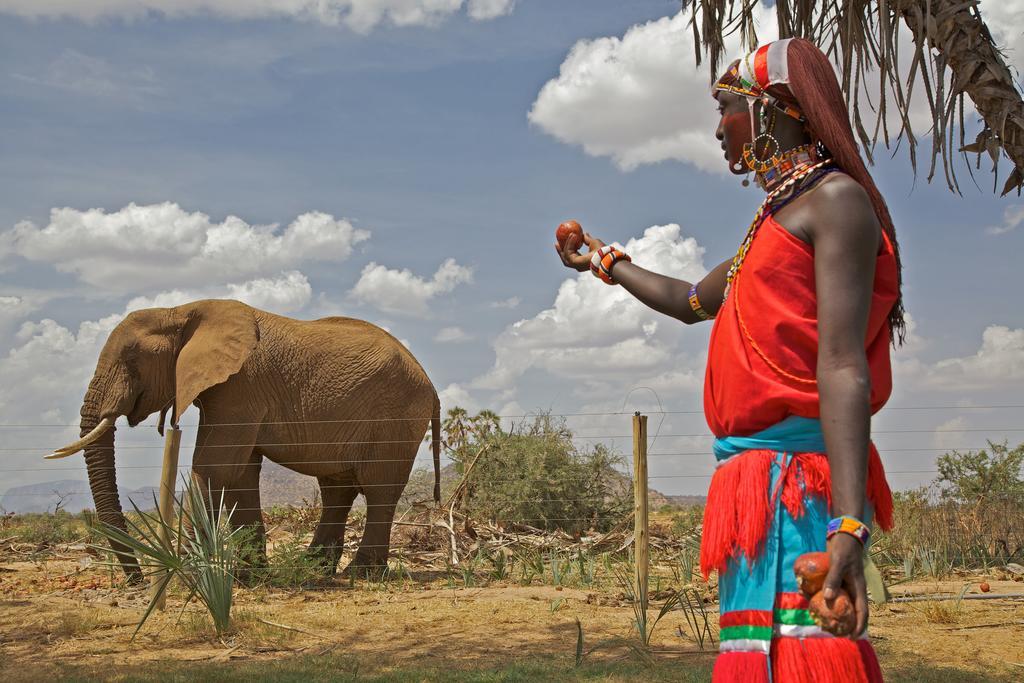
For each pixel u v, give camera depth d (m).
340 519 11.66
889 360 2.06
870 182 2.06
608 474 14.69
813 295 2.00
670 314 2.77
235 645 6.92
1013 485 12.56
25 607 8.22
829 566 1.79
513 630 7.46
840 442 1.86
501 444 14.00
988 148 5.06
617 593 9.30
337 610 8.27
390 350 11.39
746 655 1.93
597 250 2.97
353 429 11.04
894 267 2.05
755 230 2.10
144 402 10.84
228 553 7.49
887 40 5.25
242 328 10.62
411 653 6.62
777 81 2.12
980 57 5.01
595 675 5.87
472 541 12.37
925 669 5.91
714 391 2.15
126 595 8.98
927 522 11.53
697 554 11.00
